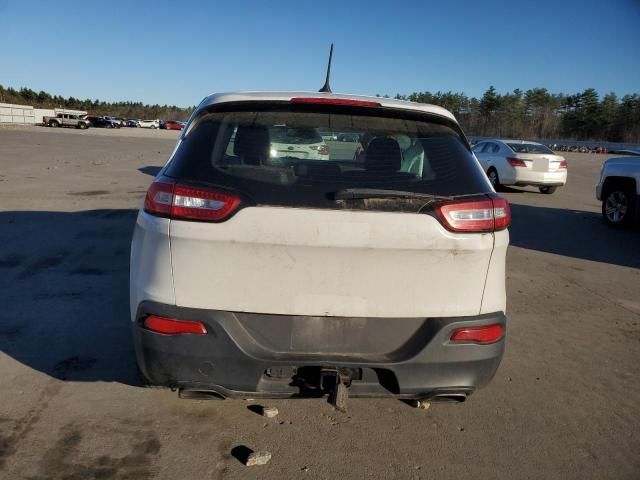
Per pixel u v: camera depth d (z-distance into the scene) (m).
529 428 3.04
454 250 2.40
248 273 2.34
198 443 2.71
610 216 10.14
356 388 2.45
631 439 2.98
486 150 16.52
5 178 12.20
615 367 3.92
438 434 2.92
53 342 3.76
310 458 2.64
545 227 9.72
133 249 2.67
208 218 2.30
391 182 2.45
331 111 2.62
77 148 24.91
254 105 2.60
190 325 2.35
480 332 2.50
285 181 2.38
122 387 3.20
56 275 5.24
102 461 2.52
